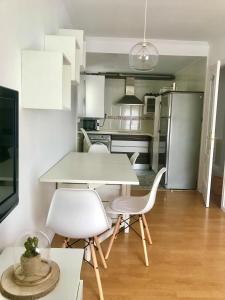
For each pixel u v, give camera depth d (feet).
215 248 9.12
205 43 15.81
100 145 14.07
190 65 19.07
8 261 4.32
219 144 16.24
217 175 16.21
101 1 10.42
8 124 4.36
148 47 9.51
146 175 19.85
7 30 4.96
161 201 14.05
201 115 16.17
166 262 8.14
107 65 20.59
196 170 16.58
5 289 3.60
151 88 24.40
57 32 9.55
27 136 6.40
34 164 7.08
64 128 11.84
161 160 17.80
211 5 10.49
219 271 7.78
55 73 6.00
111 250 8.73
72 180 7.31
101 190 10.18
